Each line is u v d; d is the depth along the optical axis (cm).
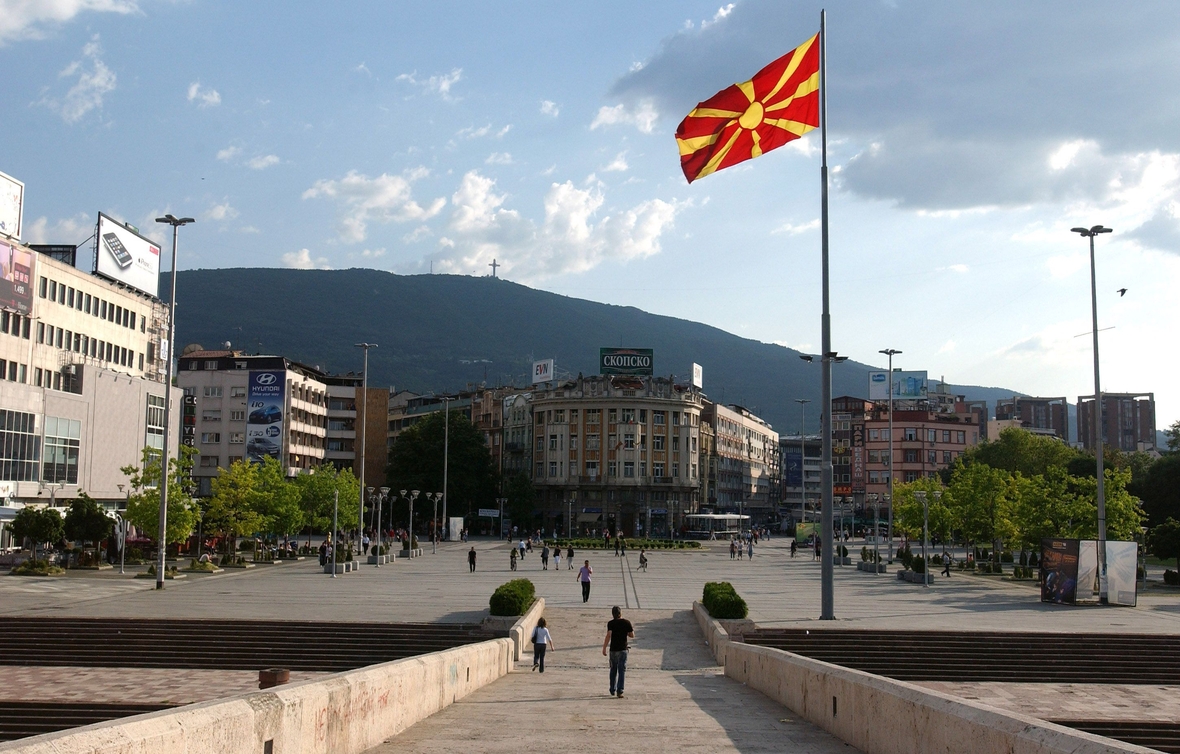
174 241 5769
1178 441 11906
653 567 8588
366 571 7431
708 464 17825
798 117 3316
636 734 1764
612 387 15112
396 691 1727
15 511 6481
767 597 5631
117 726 871
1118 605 5103
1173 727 2431
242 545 9444
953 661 3469
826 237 3953
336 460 15162
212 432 13225
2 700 2620
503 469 16738
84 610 4247
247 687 2980
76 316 8588
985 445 14738
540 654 3156
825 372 4012
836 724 1797
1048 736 986
